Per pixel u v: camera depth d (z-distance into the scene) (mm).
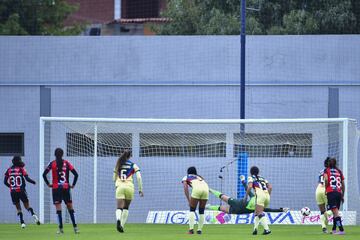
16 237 65000
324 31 136125
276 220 84562
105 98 99625
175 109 98875
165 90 99125
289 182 92938
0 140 100188
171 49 98875
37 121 99688
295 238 63625
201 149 94062
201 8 145375
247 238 63562
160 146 95062
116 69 99500
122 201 68250
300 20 134000
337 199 68688
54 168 68188
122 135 95125
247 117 97938
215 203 92500
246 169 89750
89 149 95562
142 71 99250
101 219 94875
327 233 70062
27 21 155500
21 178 78000
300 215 84312
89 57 99688
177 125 92312
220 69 98312
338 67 97688
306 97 97750
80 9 193000
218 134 92875
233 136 91562
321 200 71250
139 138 95000
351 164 86000
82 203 95125
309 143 92000
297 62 97938
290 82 97812
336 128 91188
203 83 98438
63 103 99750
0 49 99938
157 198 95000
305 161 92562
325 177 69000
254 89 98188
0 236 66062
